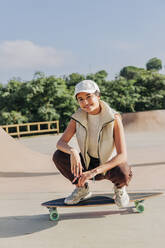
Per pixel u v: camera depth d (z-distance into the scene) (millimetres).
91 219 2105
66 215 2240
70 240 1725
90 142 2039
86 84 1880
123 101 23875
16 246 1665
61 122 21375
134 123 17234
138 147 8125
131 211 2256
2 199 2873
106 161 2041
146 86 26875
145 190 3064
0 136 5711
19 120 20062
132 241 1665
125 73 40000
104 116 1937
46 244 1677
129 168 1989
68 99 21188
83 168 2160
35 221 2119
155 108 25766
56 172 4570
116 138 1983
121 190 1981
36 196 2971
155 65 45062
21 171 4691
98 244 1643
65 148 1981
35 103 21000
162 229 1840
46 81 20797
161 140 10055
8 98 21531
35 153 6074
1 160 5023
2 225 2051
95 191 3090
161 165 4754
